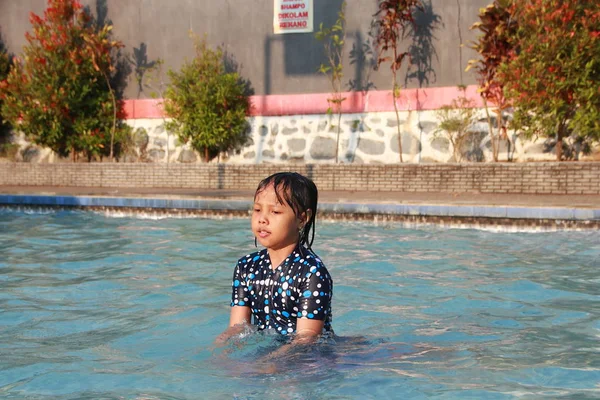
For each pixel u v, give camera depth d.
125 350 3.79
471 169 12.48
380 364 3.27
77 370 3.39
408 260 6.87
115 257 7.14
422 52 14.52
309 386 2.94
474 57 14.26
